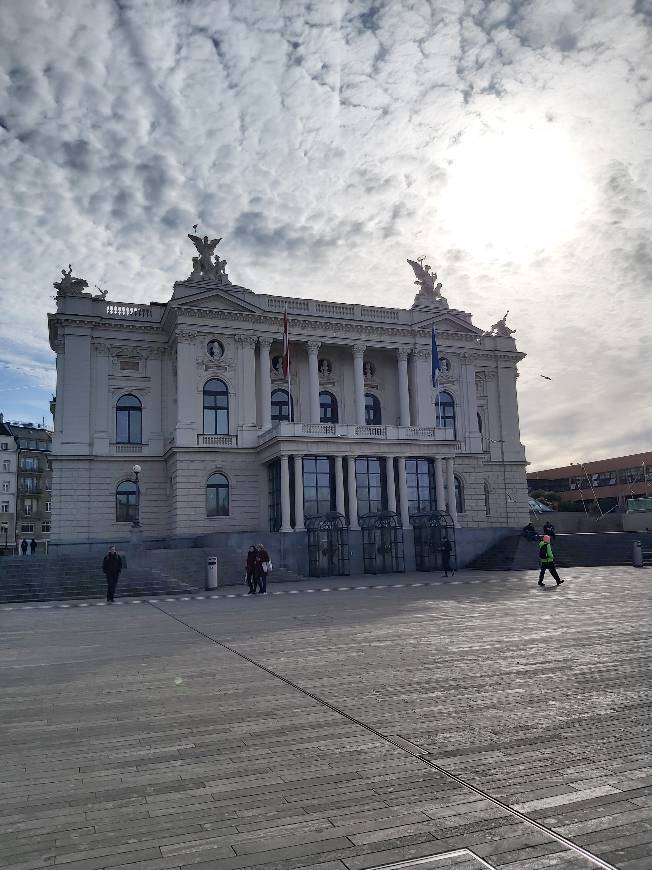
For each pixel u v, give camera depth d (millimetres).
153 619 23141
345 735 8961
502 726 9148
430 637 16578
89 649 16797
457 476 64562
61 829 6363
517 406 70562
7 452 113625
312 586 36094
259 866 5566
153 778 7609
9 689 12336
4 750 8742
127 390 58031
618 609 21078
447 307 66375
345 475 52781
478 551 49500
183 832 6230
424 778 7340
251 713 10188
